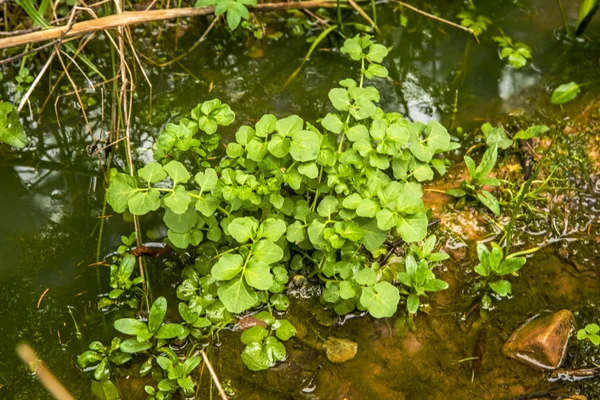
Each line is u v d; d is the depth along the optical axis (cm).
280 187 98
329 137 101
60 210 106
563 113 116
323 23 124
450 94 118
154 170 94
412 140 101
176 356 95
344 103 99
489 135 111
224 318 98
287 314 99
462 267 103
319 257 98
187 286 99
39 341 97
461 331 99
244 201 97
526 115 116
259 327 97
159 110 115
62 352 97
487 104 117
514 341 98
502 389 96
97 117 114
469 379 96
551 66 122
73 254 103
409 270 98
